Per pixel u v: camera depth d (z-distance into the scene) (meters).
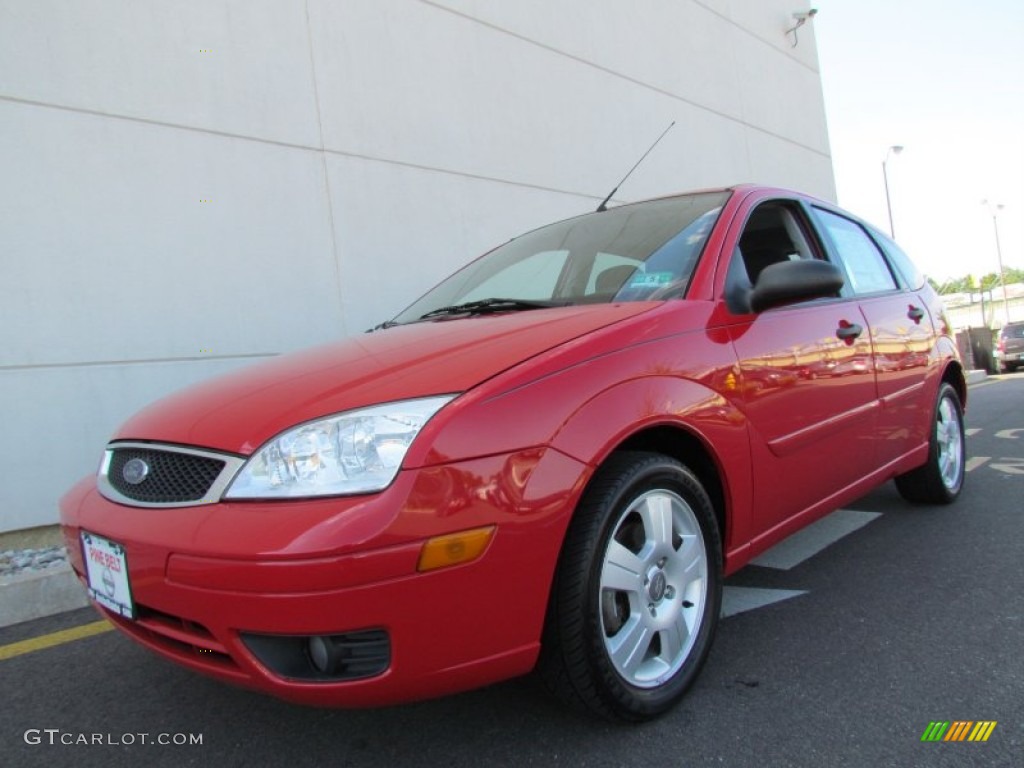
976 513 3.98
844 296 3.21
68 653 2.83
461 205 6.67
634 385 2.00
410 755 1.96
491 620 1.70
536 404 1.81
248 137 5.29
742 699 2.16
